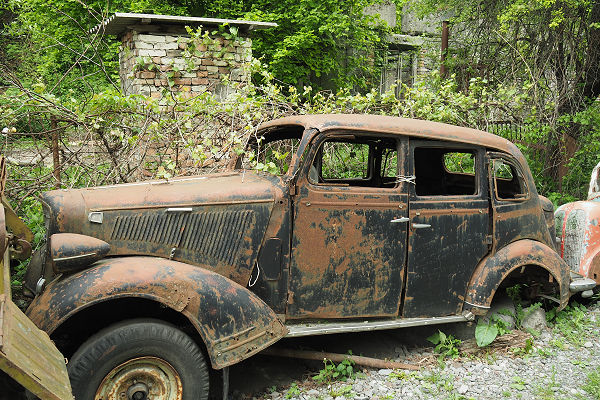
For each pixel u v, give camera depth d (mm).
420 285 3873
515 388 3678
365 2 13617
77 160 5258
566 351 4250
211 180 3729
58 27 11789
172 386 2980
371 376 3816
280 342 4148
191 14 12305
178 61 7848
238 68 8180
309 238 3512
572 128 8203
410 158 3801
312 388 3645
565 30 8266
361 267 3678
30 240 3479
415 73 16047
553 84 8523
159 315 3299
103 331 2844
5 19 12391
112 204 3186
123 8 11680
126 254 3189
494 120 7645
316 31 12906
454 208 3941
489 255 4141
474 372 3918
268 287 3459
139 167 5543
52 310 2775
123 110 5348
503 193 4656
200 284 3066
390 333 4473
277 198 3438
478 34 9742
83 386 2744
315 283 3568
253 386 3658
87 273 2904
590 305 5246
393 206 3719
